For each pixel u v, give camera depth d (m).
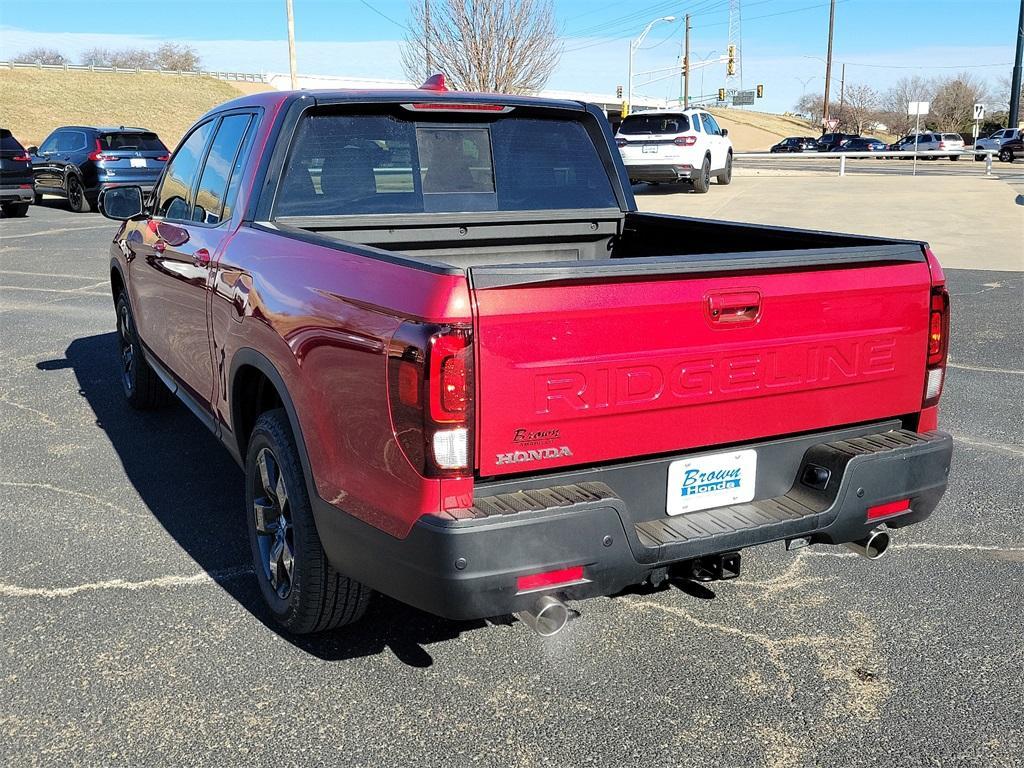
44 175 22.11
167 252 4.61
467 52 31.84
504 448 2.57
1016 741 2.83
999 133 48.03
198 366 4.29
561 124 4.48
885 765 2.72
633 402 2.71
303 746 2.81
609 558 2.65
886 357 3.16
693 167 21.66
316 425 2.95
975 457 5.40
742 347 2.86
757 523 2.89
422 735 2.86
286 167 3.87
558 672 3.21
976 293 10.69
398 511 2.62
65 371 7.30
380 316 2.63
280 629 3.48
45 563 4.02
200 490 4.86
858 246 3.46
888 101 112.94
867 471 3.04
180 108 84.56
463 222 4.23
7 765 2.70
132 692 3.07
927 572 3.98
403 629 3.50
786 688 3.12
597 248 4.70
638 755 2.77
